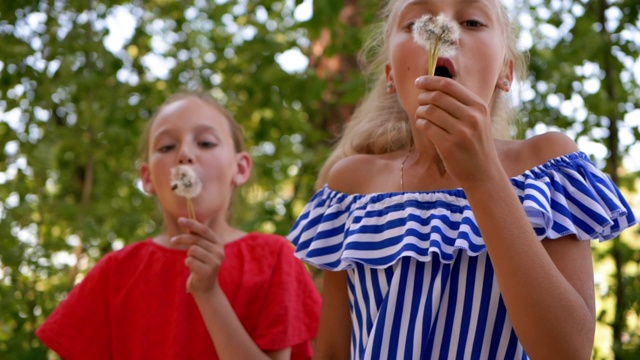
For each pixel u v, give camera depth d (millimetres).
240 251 2664
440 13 1744
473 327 1678
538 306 1472
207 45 6516
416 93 1724
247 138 6273
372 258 1780
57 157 6203
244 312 2533
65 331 2631
